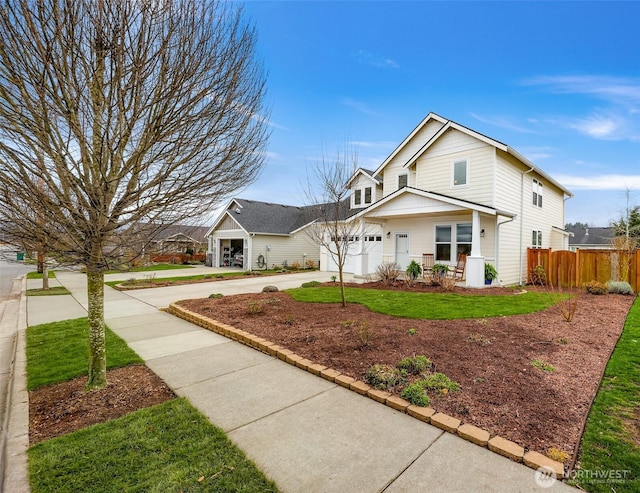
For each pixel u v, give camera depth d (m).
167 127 3.20
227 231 23.59
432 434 2.81
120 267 3.46
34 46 2.59
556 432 2.75
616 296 9.66
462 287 10.73
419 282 11.95
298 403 3.39
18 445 2.72
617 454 2.47
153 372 4.26
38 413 3.26
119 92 2.93
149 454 2.55
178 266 25.42
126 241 3.30
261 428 2.92
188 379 4.04
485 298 8.68
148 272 19.72
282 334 5.67
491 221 11.62
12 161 2.63
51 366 4.48
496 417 2.98
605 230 31.98
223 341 5.69
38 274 19.59
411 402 3.25
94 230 2.97
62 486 2.22
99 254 3.22
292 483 2.24
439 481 2.25
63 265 3.26
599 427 2.82
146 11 2.92
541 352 4.62
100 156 2.85
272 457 2.51
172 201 3.35
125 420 3.05
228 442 2.70
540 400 3.29
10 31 2.48
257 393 3.63
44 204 2.73
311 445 2.66
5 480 2.28
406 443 2.68
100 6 2.75
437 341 5.02
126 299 10.41
